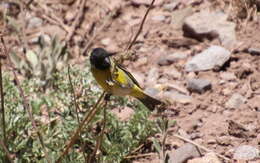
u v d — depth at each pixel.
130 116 11.27
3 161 9.95
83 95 11.37
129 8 15.38
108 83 9.27
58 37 13.77
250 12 14.20
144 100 10.25
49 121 10.92
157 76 13.13
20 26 15.04
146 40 14.30
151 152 10.72
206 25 14.00
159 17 14.90
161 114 10.93
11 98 11.11
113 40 14.54
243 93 12.16
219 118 11.55
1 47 8.66
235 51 13.37
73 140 8.64
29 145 10.28
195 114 11.75
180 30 14.45
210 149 10.76
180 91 12.51
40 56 13.60
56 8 15.67
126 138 10.55
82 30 15.00
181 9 15.02
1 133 10.18
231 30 13.83
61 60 13.65
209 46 13.74
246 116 11.48
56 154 10.00
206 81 12.41
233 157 10.47
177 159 10.25
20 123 10.49
